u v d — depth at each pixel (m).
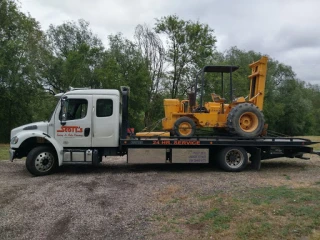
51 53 34.28
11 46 22.64
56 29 36.25
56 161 9.32
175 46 33.66
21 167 10.64
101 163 11.40
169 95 32.97
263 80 10.42
